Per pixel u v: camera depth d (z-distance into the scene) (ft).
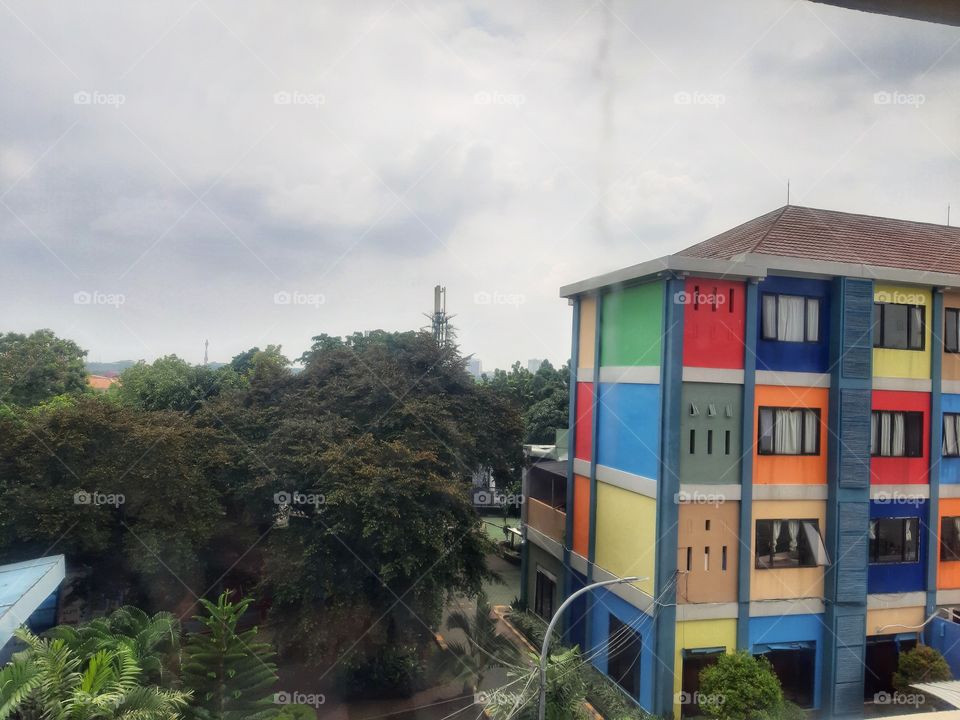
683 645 45.34
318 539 49.42
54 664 28.63
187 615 57.72
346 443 52.01
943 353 52.47
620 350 53.26
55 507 46.93
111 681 30.30
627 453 51.29
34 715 27.04
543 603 65.98
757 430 47.88
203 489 54.60
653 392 47.85
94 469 48.49
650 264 46.98
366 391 57.67
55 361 80.18
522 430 63.10
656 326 48.16
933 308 51.60
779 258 47.03
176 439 52.54
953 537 52.13
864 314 48.93
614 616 51.60
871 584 49.75
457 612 50.90
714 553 46.34
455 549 52.47
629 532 50.34
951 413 52.70
